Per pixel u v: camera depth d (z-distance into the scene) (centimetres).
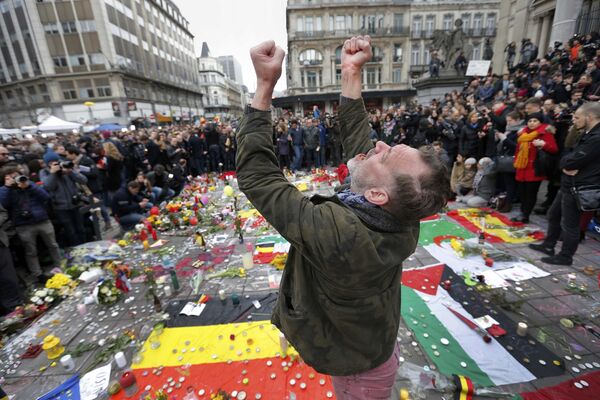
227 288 347
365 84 3538
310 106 3528
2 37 3162
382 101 3550
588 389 206
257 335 271
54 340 264
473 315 281
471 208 550
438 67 1529
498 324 266
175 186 804
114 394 223
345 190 112
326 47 3369
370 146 132
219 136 1086
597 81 684
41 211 411
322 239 78
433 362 236
